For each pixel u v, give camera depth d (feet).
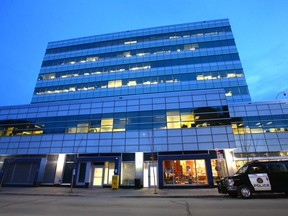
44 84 147.54
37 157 88.63
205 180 71.15
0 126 98.37
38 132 94.07
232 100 118.73
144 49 147.74
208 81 126.52
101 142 86.48
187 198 45.37
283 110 96.32
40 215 26.00
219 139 78.23
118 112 91.40
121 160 82.43
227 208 29.76
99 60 150.41
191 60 135.54
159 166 75.15
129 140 84.64
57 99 139.13
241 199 39.37
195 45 141.79
